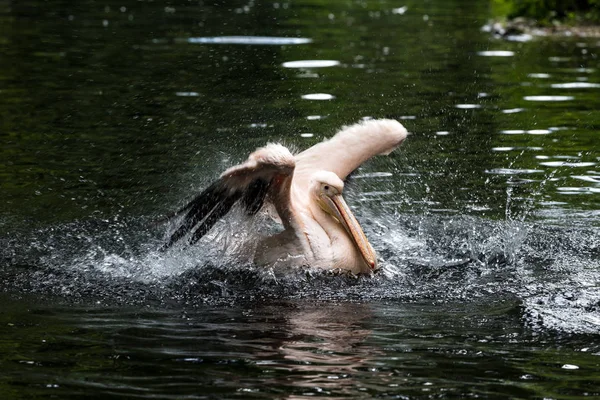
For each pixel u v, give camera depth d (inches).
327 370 759.1
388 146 1155.3
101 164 1439.5
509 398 705.0
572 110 1785.2
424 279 1045.2
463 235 1178.0
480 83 2021.4
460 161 1482.5
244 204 1045.8
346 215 1085.1
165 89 1926.7
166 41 2437.3
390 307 948.0
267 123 1669.5
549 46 2480.3
